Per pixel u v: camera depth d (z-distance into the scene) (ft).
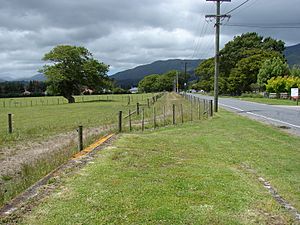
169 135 52.75
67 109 155.53
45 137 60.90
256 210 19.71
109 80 304.09
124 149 38.40
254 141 45.68
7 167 38.45
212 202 20.67
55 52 263.90
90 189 22.56
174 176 26.63
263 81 237.86
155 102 174.19
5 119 105.81
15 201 20.38
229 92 311.27
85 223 17.37
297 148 40.34
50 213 18.53
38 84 529.04
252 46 330.13
